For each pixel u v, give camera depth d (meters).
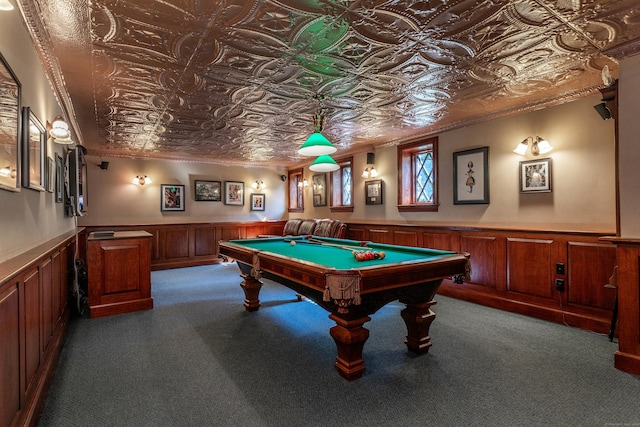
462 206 4.98
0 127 1.71
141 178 7.58
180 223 8.00
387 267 2.39
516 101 4.02
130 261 4.29
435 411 2.11
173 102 3.87
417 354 2.94
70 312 4.05
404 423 1.99
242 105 4.02
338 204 7.74
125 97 3.66
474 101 4.00
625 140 2.69
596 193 3.61
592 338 3.31
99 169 7.17
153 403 2.21
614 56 2.70
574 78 3.34
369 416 2.06
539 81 3.40
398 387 2.40
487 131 4.64
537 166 4.09
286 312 4.24
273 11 2.15
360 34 2.46
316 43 2.57
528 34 2.50
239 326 3.71
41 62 2.75
